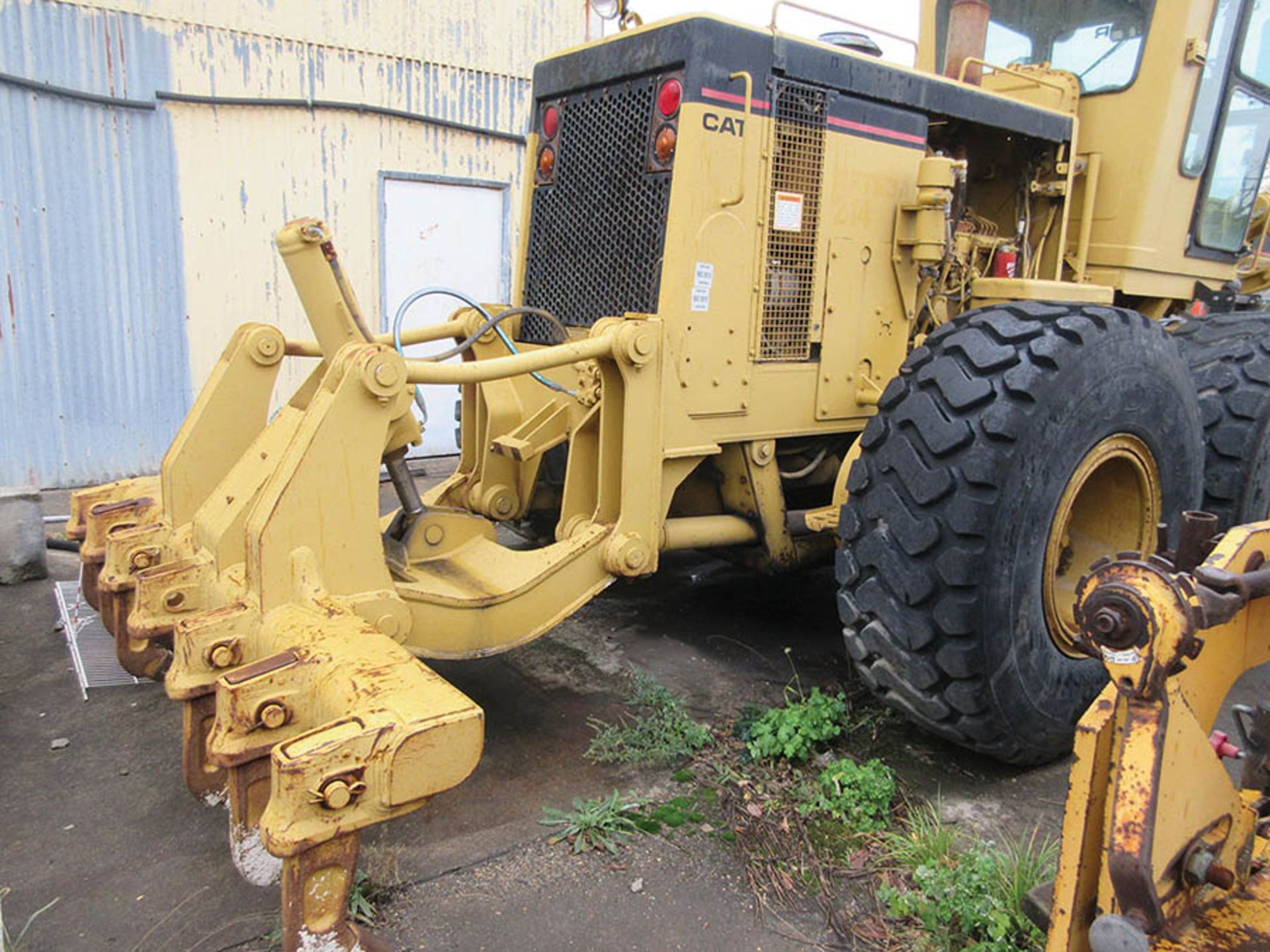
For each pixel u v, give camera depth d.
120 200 5.80
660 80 2.71
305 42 6.14
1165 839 1.48
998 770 2.72
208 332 6.21
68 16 5.48
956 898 2.06
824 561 3.47
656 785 2.59
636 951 1.97
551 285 3.20
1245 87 4.16
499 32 6.84
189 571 2.36
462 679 3.21
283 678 1.83
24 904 2.08
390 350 2.17
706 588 4.15
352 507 2.18
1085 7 4.00
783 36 2.77
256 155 6.14
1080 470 2.60
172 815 2.43
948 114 3.23
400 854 2.26
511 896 2.13
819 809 2.47
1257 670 3.50
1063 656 2.69
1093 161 3.91
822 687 3.19
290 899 1.56
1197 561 1.57
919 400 2.52
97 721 2.91
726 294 2.78
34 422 5.79
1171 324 4.02
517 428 3.24
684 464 2.78
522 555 2.62
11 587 4.02
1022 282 3.40
